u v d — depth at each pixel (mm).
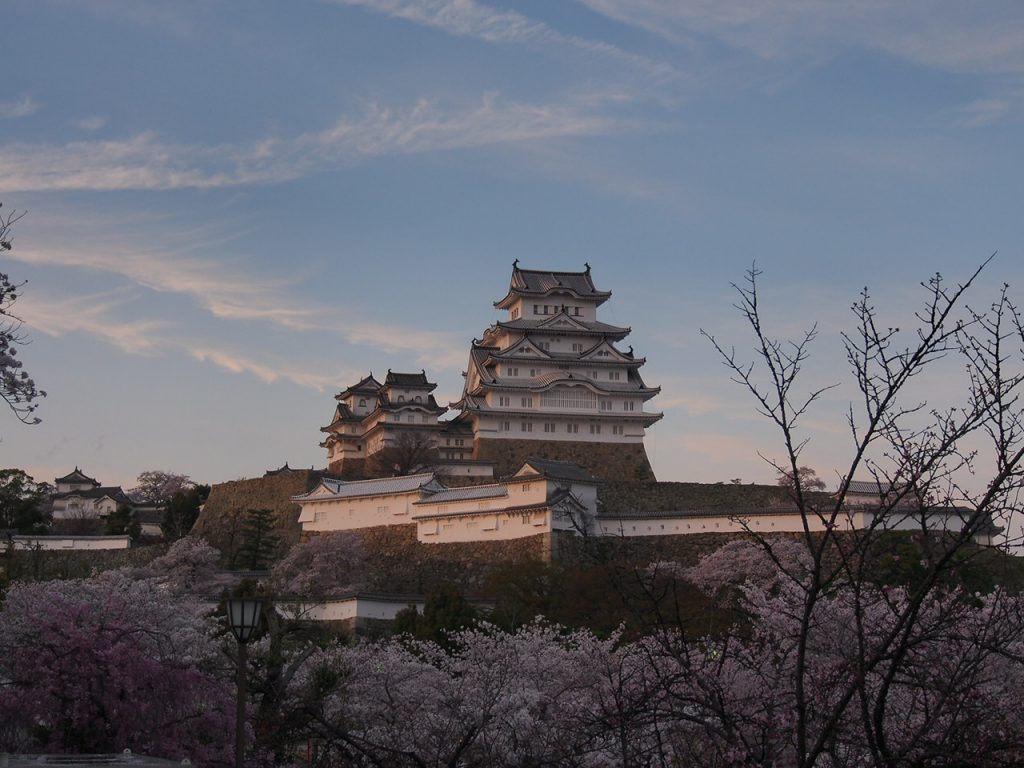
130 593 32875
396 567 91938
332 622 69500
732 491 101688
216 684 31438
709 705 17938
